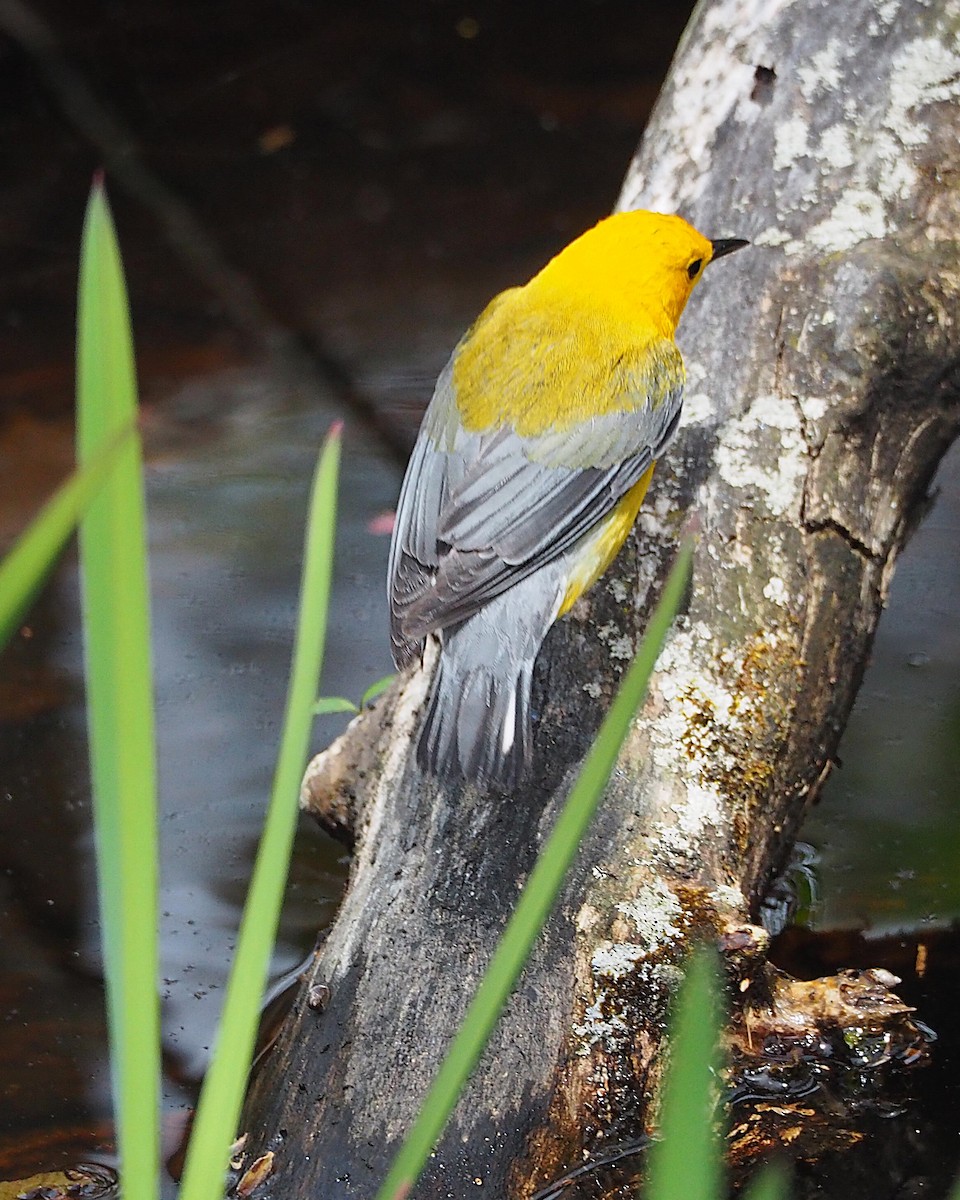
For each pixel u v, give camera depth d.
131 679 3.18
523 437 7.98
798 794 8.16
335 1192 6.31
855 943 8.66
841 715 8.45
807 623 8.12
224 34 22.73
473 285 17.47
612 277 8.42
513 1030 6.68
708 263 8.93
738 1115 7.18
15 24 21.58
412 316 16.88
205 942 8.84
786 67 9.43
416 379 15.71
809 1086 7.31
